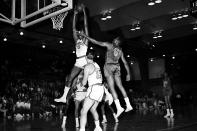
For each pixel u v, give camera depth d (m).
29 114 11.48
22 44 14.20
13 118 10.19
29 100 11.84
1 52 14.69
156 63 21.02
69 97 6.20
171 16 12.98
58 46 14.83
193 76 22.39
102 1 11.44
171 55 20.16
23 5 7.04
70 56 17.58
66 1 6.33
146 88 20.33
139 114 10.77
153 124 6.11
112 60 5.38
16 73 15.58
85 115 4.37
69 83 5.49
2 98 11.38
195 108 14.20
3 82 14.73
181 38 17.11
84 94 6.11
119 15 12.90
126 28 14.91
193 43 17.67
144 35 16.05
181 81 23.28
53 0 6.23
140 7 12.00
